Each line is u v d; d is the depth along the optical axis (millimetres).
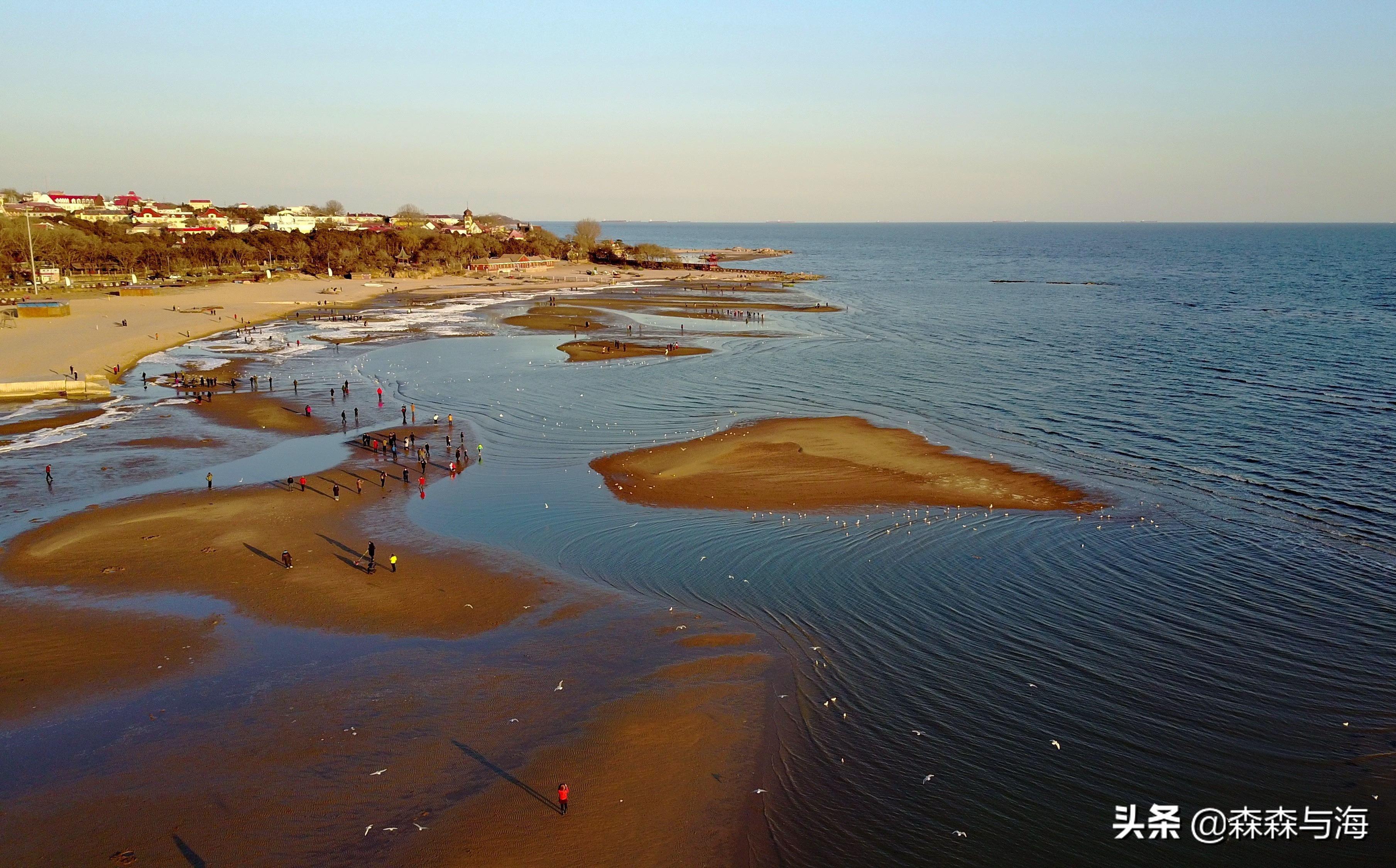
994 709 30547
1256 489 55031
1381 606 38562
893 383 89750
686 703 30438
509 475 57344
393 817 24516
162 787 25781
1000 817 25281
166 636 34938
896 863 23500
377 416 73938
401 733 28516
